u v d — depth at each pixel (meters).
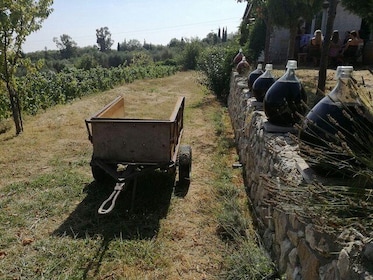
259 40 13.73
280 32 13.44
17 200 4.38
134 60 50.97
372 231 1.62
